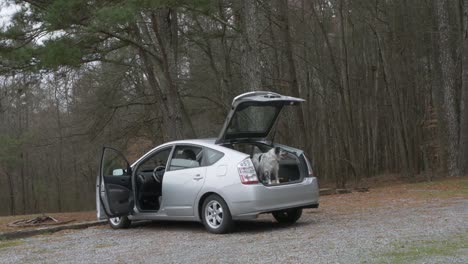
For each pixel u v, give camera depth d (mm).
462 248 6160
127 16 11078
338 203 12578
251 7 14547
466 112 22219
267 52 26484
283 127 25469
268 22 24016
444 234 7152
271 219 10008
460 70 25250
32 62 12797
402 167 28156
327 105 31344
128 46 16734
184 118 22719
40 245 8367
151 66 16641
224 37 20859
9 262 6984
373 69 29094
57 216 13461
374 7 26844
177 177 9008
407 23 26578
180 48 21312
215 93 23969
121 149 22359
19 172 36406
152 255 6891
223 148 8633
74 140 23172
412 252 6031
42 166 35438
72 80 21531
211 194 8508
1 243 8805
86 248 7816
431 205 11141
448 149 23547
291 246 6859
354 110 33312
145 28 16688
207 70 24078
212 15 14906
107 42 15250
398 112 28047
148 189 9688
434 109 28359
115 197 9484
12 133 27984
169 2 11883
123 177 9562
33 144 24297
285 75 28500
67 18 11609
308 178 8828
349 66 31047
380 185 23312
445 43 23188
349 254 6094
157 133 22672
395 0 26438
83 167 26422
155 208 9719
